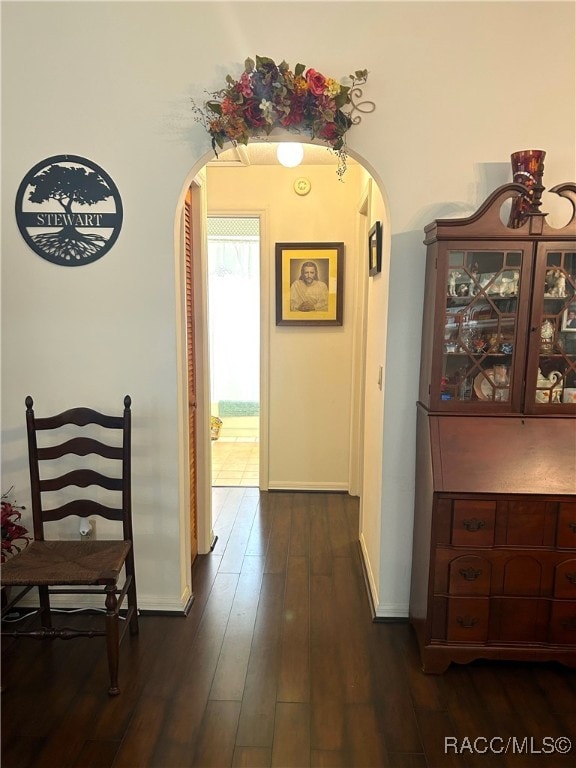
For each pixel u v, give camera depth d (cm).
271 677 196
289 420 394
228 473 450
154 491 231
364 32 203
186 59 206
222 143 204
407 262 216
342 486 399
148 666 201
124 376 225
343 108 206
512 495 188
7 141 212
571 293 195
